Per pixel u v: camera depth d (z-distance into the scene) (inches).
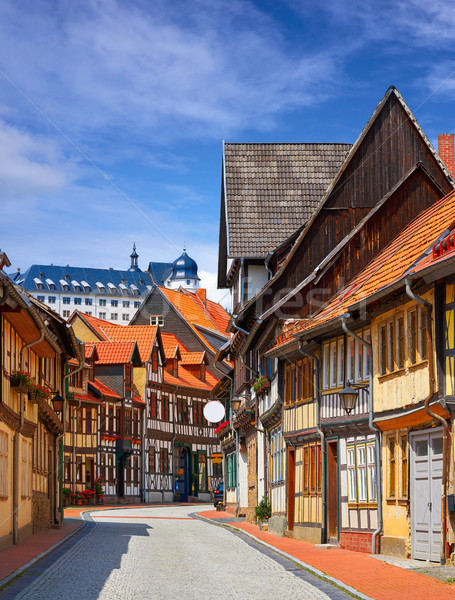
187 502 2534.5
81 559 670.5
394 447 699.4
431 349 594.2
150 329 2426.2
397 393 674.2
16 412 810.2
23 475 868.6
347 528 789.9
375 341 724.7
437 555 607.8
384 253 912.3
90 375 2180.1
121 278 6082.7
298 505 940.6
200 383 2669.8
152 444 2378.2
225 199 1151.0
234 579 540.1
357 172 1001.5
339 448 820.0
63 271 6013.8
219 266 1302.9
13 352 823.1
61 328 1119.0
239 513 1504.7
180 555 715.4
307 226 984.3
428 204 960.3
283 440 1012.5
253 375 1272.1
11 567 595.2
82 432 2062.0
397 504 682.8
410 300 652.1
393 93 1015.6
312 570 579.5
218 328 2856.8
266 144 1189.7
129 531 1069.1
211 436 2699.3
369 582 506.3
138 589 488.7
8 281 654.5
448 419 581.0
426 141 1005.2
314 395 878.4
